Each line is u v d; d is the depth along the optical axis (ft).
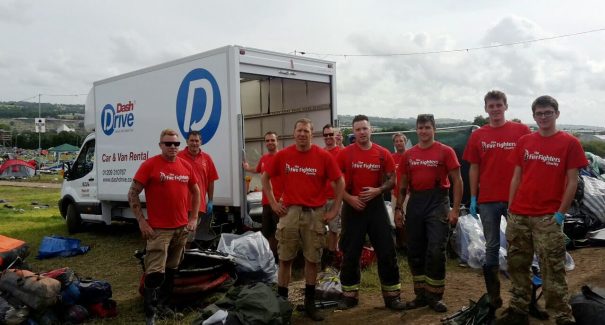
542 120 13.58
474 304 14.52
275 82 29.01
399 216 17.54
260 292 14.37
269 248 20.07
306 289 16.11
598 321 12.67
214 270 17.79
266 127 29.76
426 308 16.69
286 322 14.71
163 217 16.08
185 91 24.47
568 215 26.04
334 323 15.70
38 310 14.73
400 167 17.28
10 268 17.24
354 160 16.61
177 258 16.79
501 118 15.75
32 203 58.39
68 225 34.83
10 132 280.10
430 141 16.52
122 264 25.09
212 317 13.57
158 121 26.09
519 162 14.33
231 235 20.72
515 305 14.40
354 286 17.10
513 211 14.24
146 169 15.92
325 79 26.04
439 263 16.21
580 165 13.07
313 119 27.09
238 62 22.45
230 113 22.44
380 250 16.66
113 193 29.66
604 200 26.61
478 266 22.00
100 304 16.53
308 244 15.87
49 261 26.14
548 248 13.37
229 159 22.62
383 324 15.46
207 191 21.53
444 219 16.34
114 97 29.22
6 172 119.44
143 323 16.16
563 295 13.30
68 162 35.60
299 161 15.87
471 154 16.33
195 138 20.42
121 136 28.73
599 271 20.22
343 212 17.02
